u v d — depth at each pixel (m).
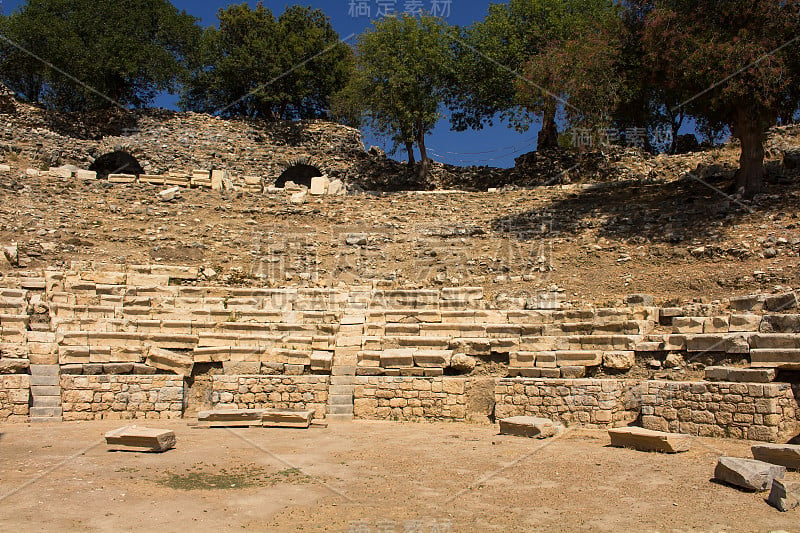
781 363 15.23
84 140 42.28
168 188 35.66
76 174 36.03
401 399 19.03
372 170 45.94
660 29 27.33
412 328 21.44
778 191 28.02
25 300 22.14
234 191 36.66
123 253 28.12
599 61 30.38
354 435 16.61
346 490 11.89
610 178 38.94
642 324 18.84
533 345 19.27
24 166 37.75
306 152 46.31
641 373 17.86
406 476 12.76
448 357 19.45
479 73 43.94
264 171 45.09
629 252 26.55
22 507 10.86
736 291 21.45
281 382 19.48
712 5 26.95
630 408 17.06
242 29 52.22
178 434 16.72
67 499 11.29
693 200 30.12
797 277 21.02
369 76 42.97
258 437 16.36
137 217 31.83
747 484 11.41
